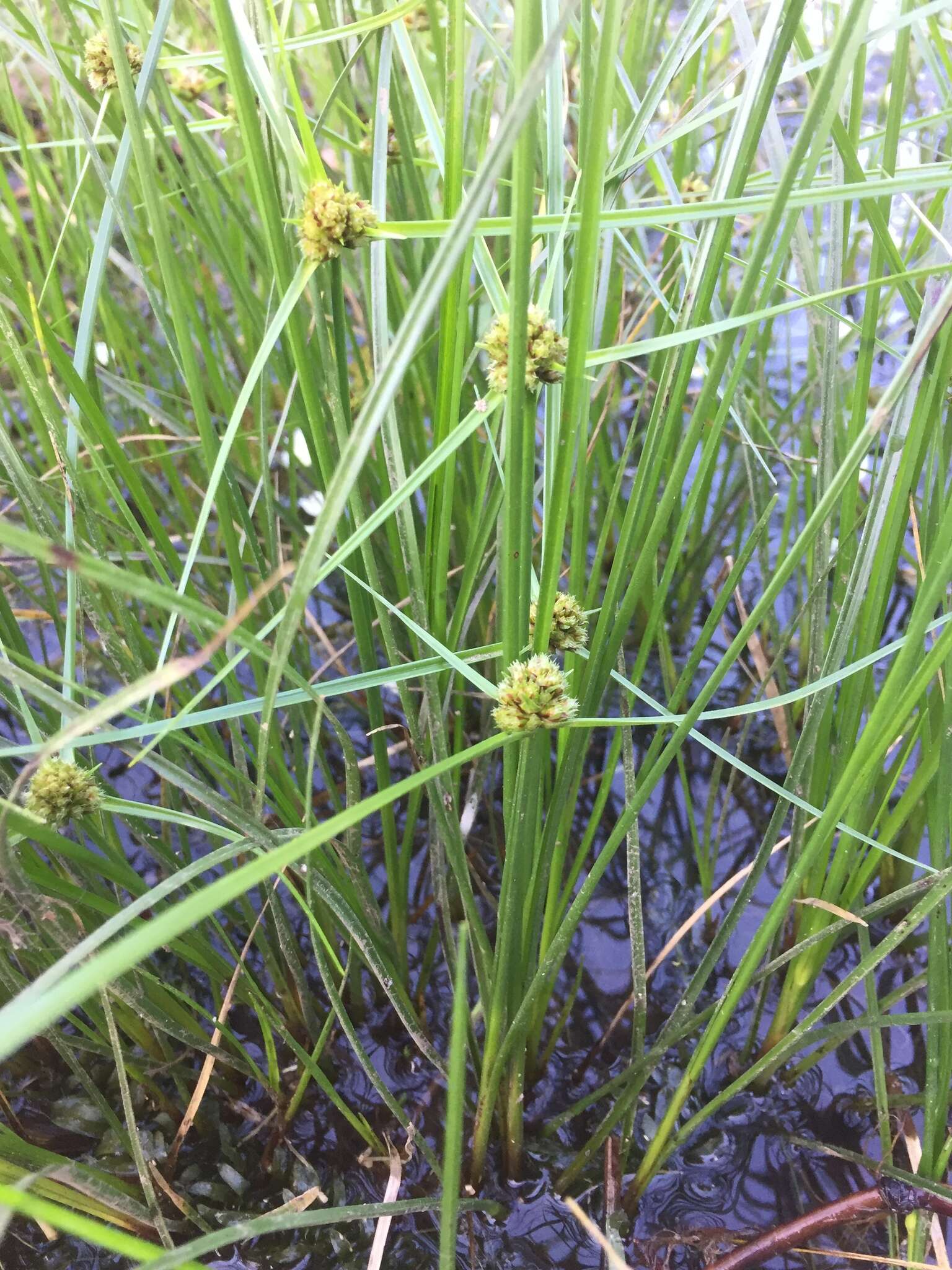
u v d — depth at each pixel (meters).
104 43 0.21
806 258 0.21
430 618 0.26
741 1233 0.25
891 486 0.21
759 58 0.18
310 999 0.28
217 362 0.38
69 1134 0.27
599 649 0.21
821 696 0.21
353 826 0.25
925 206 0.44
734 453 0.40
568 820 0.24
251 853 0.28
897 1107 0.26
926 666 0.18
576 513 0.22
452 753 0.34
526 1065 0.28
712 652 0.42
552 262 0.19
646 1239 0.26
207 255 0.52
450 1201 0.14
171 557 0.26
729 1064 0.29
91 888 0.24
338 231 0.17
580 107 0.18
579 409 0.20
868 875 0.26
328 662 0.30
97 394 0.27
